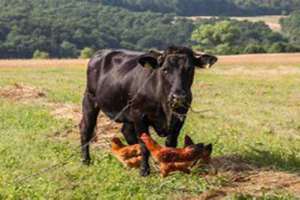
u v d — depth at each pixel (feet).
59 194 36.76
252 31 468.34
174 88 35.70
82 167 43.24
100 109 45.16
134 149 41.11
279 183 39.75
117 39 443.73
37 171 42.14
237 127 63.98
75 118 65.62
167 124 38.11
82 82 118.83
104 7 528.22
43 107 74.28
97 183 39.22
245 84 122.62
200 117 70.38
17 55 369.30
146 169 39.88
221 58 232.53
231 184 39.27
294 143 55.67
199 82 124.26
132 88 39.63
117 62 42.45
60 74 148.56
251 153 48.39
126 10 553.23
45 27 393.91
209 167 41.60
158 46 461.78
